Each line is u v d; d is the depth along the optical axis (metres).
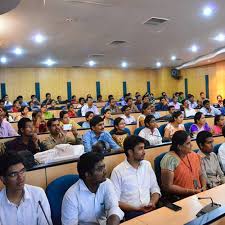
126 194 2.20
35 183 2.12
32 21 4.92
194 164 2.50
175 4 4.36
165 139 4.16
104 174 1.80
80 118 6.54
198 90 13.32
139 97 10.12
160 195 2.35
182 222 1.52
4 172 1.57
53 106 9.08
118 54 9.12
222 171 2.83
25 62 10.41
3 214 1.60
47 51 8.00
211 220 1.13
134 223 1.53
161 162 2.47
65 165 2.28
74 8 4.36
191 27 5.84
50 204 1.90
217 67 11.90
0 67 11.88
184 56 10.22
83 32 5.90
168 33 6.30
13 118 6.77
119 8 4.45
